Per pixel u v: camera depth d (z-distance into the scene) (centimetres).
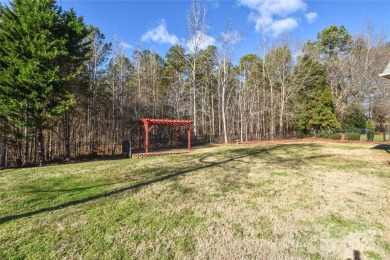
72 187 599
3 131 1062
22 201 484
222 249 297
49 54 1020
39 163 1137
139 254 285
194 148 1844
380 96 2964
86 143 1471
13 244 309
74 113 1520
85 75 1655
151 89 2655
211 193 539
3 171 862
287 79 2847
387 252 287
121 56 2239
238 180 664
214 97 3039
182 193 540
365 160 976
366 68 2836
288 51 2823
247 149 1555
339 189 553
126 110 2236
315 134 2469
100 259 275
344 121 2909
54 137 1538
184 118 2844
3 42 1017
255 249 296
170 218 395
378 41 2872
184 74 3150
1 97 957
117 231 347
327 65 3092
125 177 721
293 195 514
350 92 2981
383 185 584
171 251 292
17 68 984
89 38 1798
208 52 2659
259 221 381
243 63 3244
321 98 2677
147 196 517
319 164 901
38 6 1073
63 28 1175
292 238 325
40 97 1033
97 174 775
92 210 431
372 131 2200
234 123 2962
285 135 2625
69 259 275
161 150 1658
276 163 946
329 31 3134
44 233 340
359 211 416
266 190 558
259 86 3036
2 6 1041
